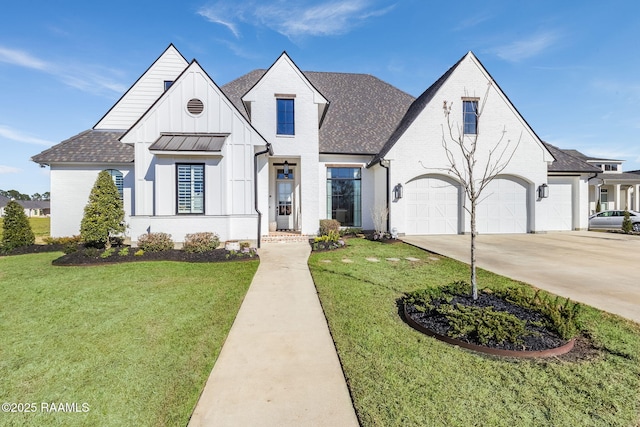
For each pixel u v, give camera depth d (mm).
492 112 15352
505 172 15578
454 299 5555
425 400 3037
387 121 18625
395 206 15000
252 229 12414
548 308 4727
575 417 2820
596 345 4215
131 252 10453
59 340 4477
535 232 15953
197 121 12438
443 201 15664
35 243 13930
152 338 4500
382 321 5047
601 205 30016
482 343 4070
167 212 11680
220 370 3641
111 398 3166
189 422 2789
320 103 15141
